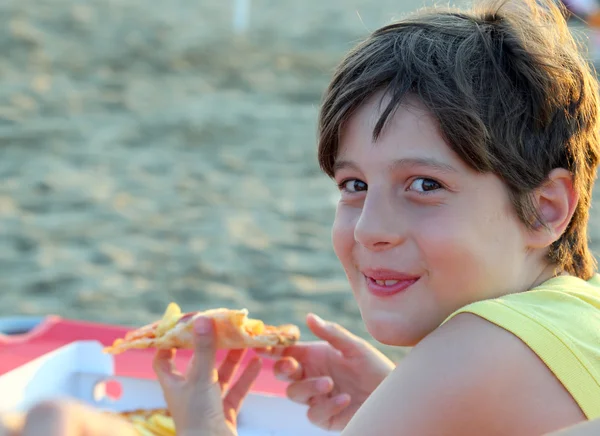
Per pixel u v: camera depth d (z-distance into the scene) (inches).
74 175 223.3
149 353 84.1
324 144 56.1
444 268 51.4
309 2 541.6
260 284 156.7
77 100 300.8
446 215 51.1
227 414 65.4
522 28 56.7
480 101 52.2
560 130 55.1
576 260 60.3
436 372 48.4
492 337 48.8
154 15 463.8
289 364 68.7
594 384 48.5
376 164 52.2
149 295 150.4
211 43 401.4
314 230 188.7
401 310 52.5
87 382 76.7
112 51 375.9
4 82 317.4
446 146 51.0
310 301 148.6
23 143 249.1
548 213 55.2
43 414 31.4
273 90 326.3
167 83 332.8
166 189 216.1
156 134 266.8
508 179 52.2
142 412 67.0
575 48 60.9
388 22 61.0
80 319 139.4
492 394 47.7
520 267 54.3
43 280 155.7
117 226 187.6
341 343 69.7
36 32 394.6
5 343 84.8
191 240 179.9
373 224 51.5
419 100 51.4
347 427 49.9
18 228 183.5
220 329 60.2
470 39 55.0
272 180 227.0
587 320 51.2
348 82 54.8
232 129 273.9
